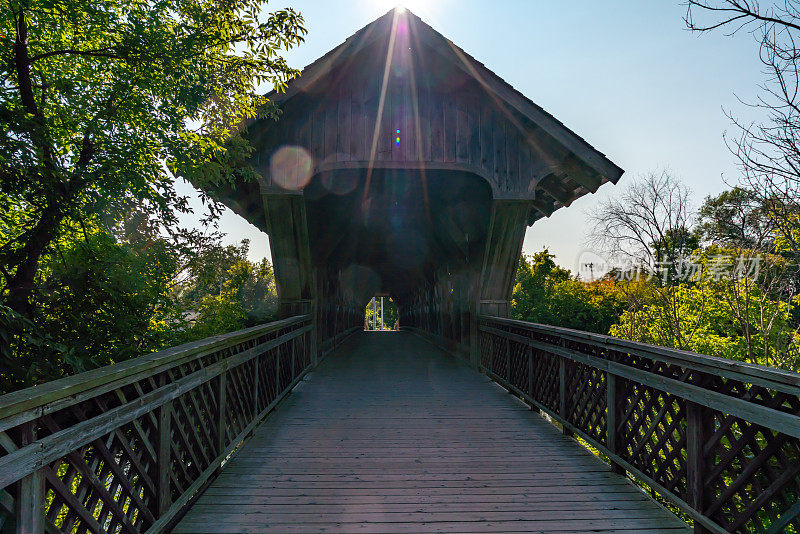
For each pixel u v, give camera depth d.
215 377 3.08
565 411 4.01
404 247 12.95
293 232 6.37
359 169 6.30
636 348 2.79
